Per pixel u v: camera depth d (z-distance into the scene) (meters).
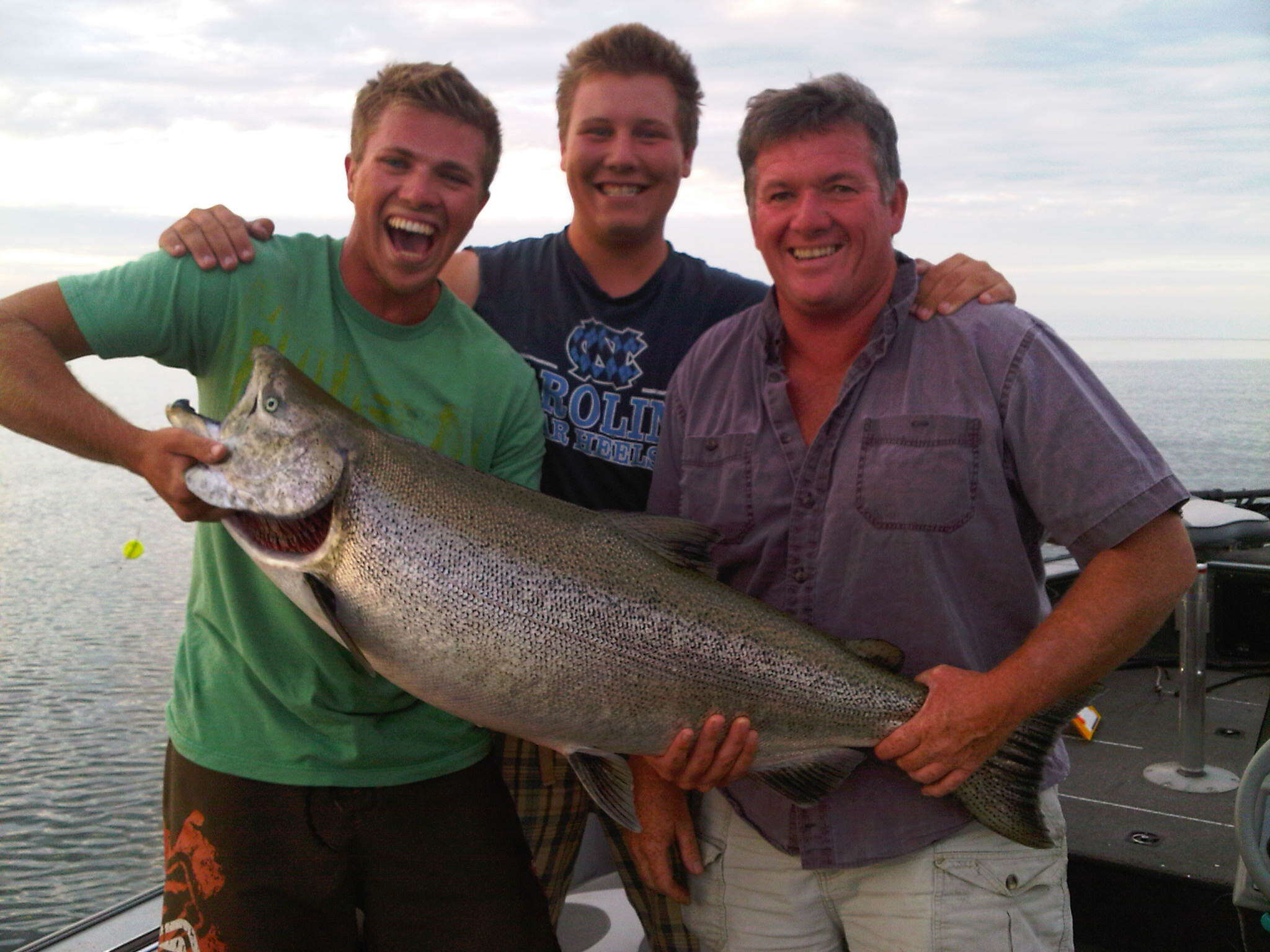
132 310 1.20
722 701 1.22
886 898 1.25
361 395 1.30
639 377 1.58
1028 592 1.23
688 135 1.61
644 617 1.20
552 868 1.49
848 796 1.25
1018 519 1.23
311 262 1.30
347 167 1.32
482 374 1.35
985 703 1.14
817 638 1.23
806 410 1.30
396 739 1.29
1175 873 1.50
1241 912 1.30
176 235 1.25
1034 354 1.18
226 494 1.17
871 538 1.23
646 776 1.39
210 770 1.25
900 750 1.18
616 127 1.53
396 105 1.25
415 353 1.32
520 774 1.48
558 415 1.58
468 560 1.18
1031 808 1.18
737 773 1.23
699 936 1.41
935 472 1.20
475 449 1.36
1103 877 1.56
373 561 1.17
